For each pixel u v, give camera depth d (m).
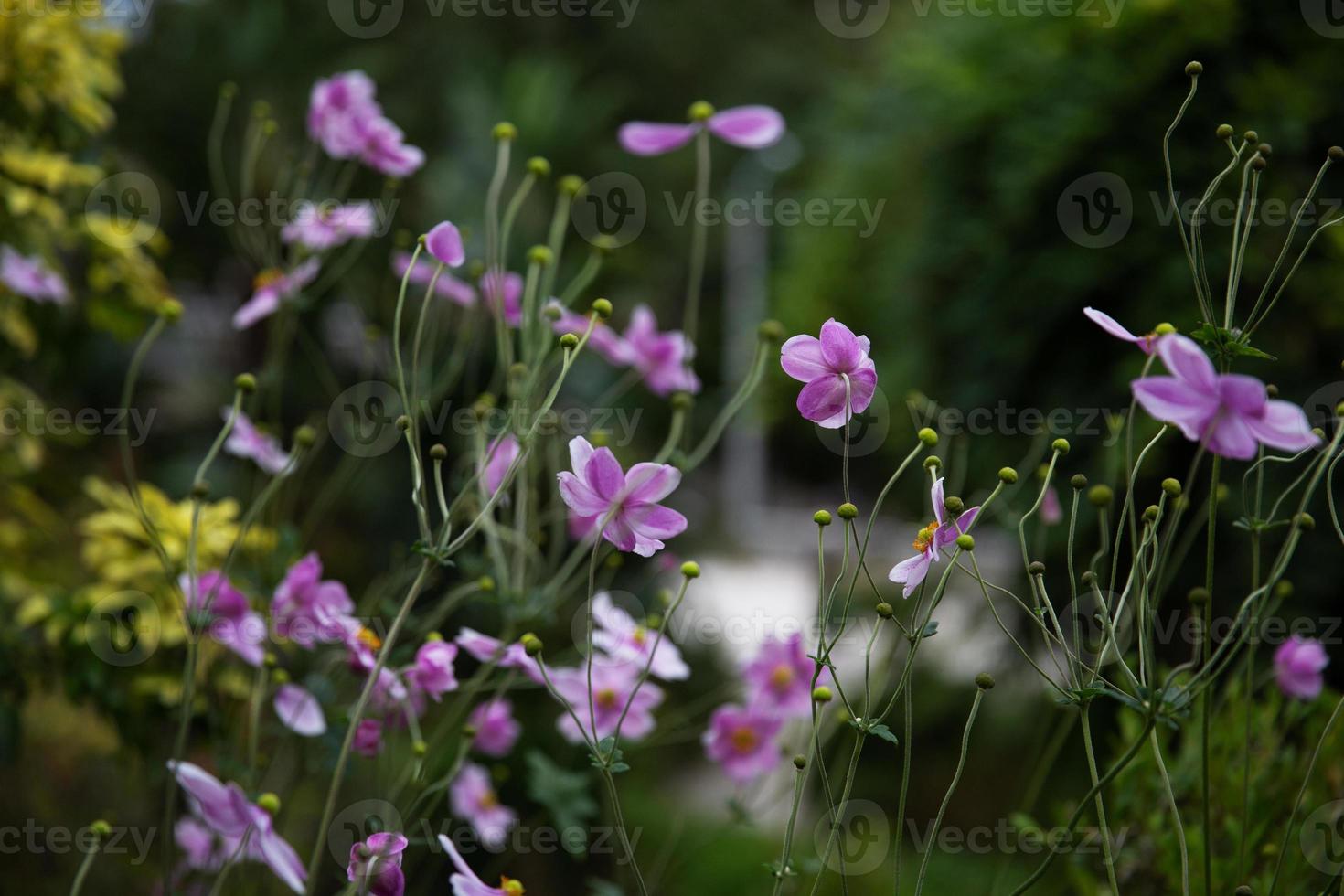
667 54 16.73
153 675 3.44
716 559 10.58
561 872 4.81
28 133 3.59
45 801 3.79
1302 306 4.00
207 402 7.96
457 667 5.04
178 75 8.83
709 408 12.22
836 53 17.62
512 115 8.62
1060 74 4.57
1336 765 3.30
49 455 3.98
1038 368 4.68
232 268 8.52
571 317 3.47
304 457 3.54
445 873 3.70
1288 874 3.24
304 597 3.31
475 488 3.40
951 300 5.16
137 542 3.46
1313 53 4.15
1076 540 4.29
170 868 3.23
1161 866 3.28
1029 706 5.29
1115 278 4.38
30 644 3.50
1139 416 4.08
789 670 3.39
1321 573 3.89
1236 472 3.96
